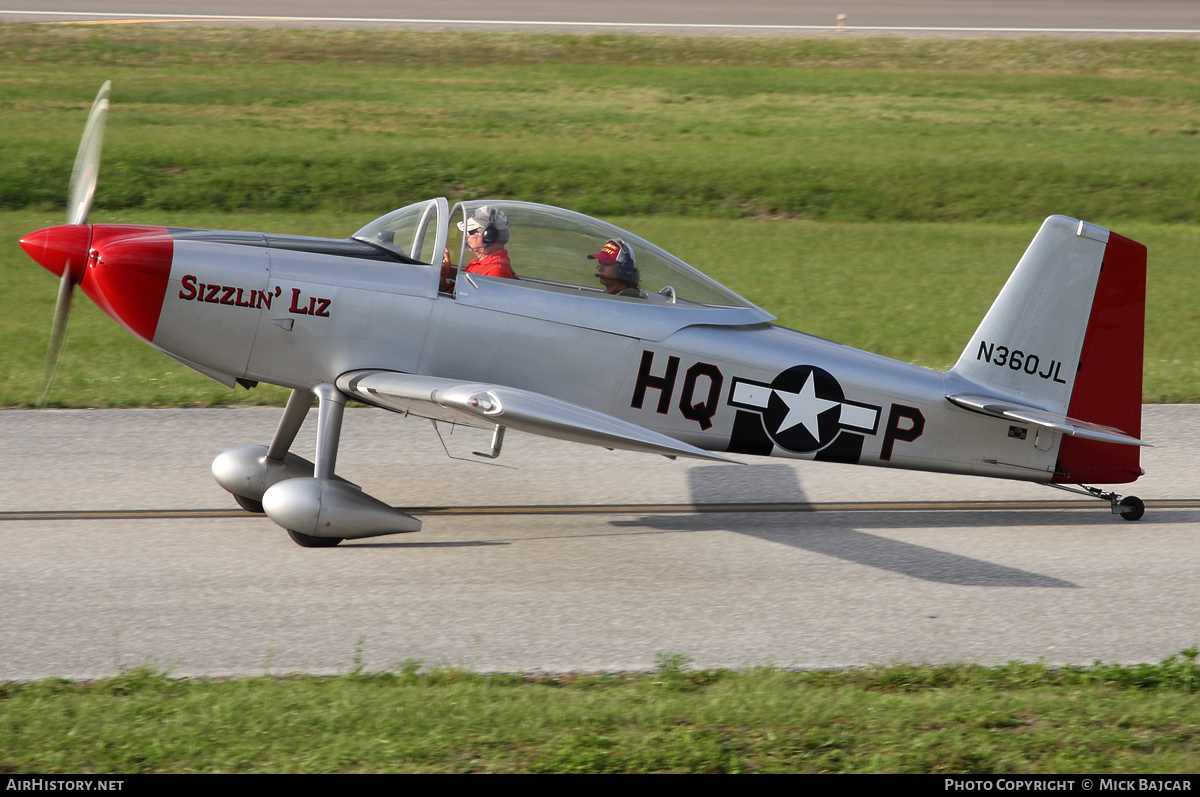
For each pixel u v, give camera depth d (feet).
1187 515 81.71
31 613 58.08
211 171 212.23
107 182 202.18
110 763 41.42
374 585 63.72
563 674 52.80
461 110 277.23
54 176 202.08
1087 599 64.59
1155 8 441.68
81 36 328.70
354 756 42.22
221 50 327.06
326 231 188.96
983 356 79.30
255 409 100.99
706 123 278.05
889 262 185.06
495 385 66.74
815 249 192.75
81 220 79.46
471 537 73.00
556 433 62.44
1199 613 62.64
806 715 46.24
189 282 67.51
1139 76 346.33
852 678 52.54
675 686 50.93
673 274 75.82
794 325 141.59
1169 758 43.34
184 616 58.39
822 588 65.57
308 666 52.60
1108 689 51.47
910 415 77.92
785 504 82.69
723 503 82.48
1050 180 238.27
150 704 46.29
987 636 58.75
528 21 387.34
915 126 282.56
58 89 271.49
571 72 326.85
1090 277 79.00
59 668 51.65
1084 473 80.74
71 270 68.39
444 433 97.09
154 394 103.71
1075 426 73.36
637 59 346.13
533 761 42.34
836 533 76.33
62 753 41.93
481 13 397.80
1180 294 166.40
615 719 45.88
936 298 161.38
